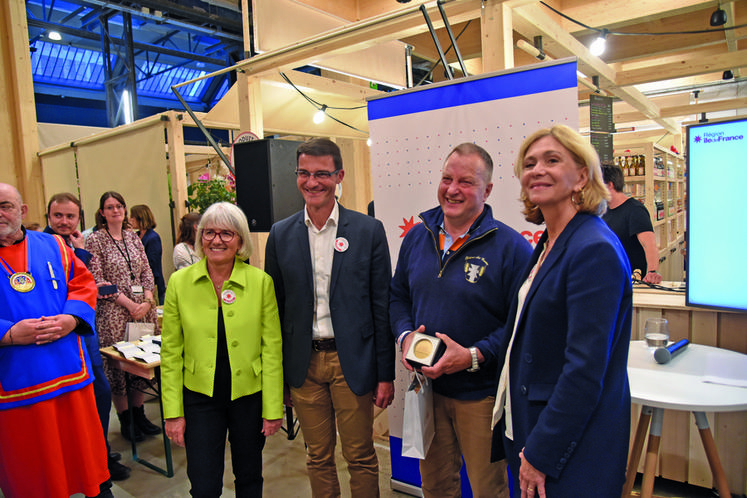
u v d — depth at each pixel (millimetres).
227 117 4418
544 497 1059
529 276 1274
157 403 3590
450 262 1531
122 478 2496
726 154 1803
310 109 4941
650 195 4820
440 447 1629
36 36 7324
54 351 1882
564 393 1023
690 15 4348
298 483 2428
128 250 2959
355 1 3875
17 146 5754
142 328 2812
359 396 1725
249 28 3045
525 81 1819
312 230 1795
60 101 9016
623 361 1073
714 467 1647
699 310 2059
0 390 1776
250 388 1709
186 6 6191
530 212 1302
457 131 1973
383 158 2150
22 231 1953
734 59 4277
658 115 6316
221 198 3936
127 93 7496
